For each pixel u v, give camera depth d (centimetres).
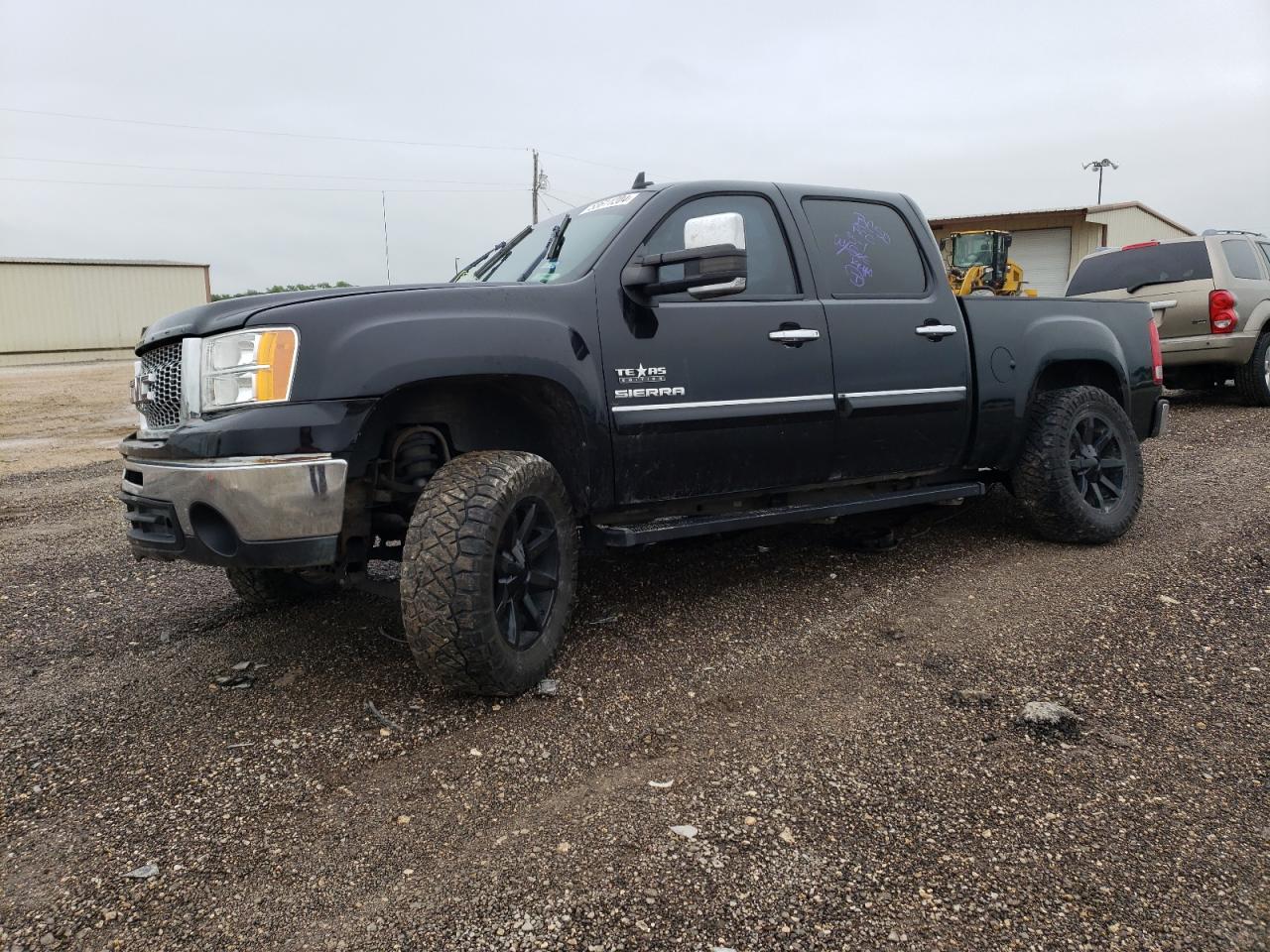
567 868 209
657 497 354
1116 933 185
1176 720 278
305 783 252
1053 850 213
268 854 218
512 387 320
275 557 272
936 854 212
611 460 337
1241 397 953
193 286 3669
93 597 434
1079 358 480
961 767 252
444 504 283
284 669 335
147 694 316
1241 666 315
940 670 319
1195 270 916
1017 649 337
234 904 199
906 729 275
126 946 186
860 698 298
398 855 217
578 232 380
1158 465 675
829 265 408
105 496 732
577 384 320
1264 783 241
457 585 275
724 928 187
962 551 470
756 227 390
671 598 408
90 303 3438
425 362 286
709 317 361
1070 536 465
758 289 384
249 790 248
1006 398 450
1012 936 184
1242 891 198
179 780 254
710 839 219
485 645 280
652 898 197
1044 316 477
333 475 273
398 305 293
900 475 434
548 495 311
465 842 221
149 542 299
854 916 191
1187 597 385
